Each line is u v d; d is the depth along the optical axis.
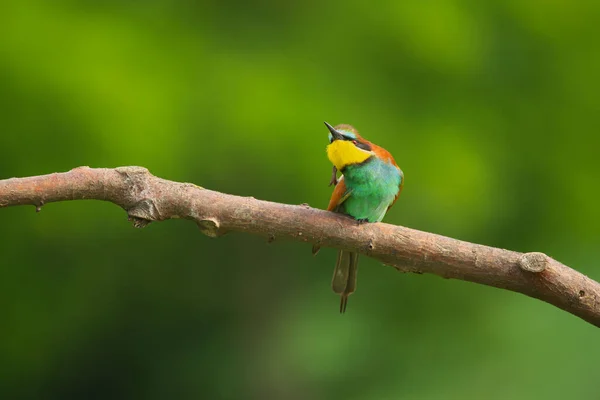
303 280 13.76
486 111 14.02
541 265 5.48
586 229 13.99
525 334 12.12
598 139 14.16
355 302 13.05
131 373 13.76
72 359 13.73
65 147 12.05
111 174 5.54
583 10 14.12
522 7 14.14
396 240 5.79
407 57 13.84
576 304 5.51
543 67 14.41
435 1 13.80
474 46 13.90
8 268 13.23
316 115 12.58
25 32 12.16
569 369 11.62
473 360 12.28
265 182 12.60
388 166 6.90
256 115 12.28
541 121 14.19
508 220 13.77
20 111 12.00
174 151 12.11
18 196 5.36
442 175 12.91
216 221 5.64
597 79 14.33
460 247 5.71
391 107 13.38
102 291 13.66
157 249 13.55
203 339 13.81
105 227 12.78
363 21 13.79
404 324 12.85
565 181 14.09
